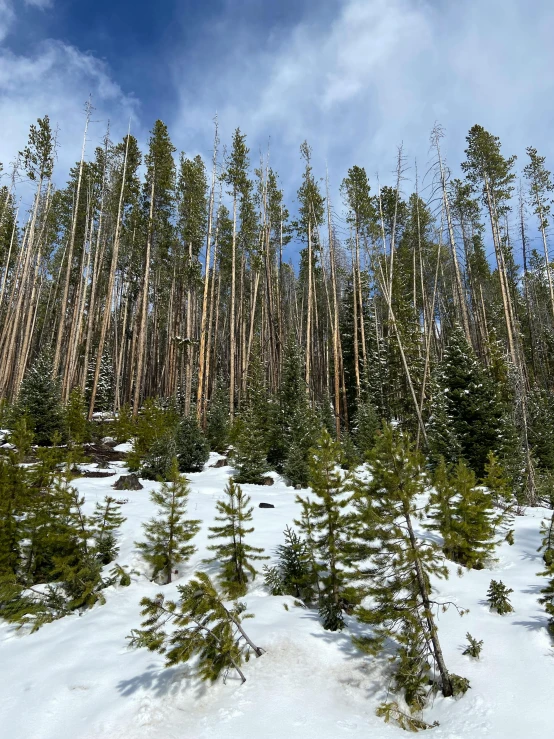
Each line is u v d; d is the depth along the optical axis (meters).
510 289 35.06
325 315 40.16
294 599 6.73
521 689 4.50
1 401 22.41
